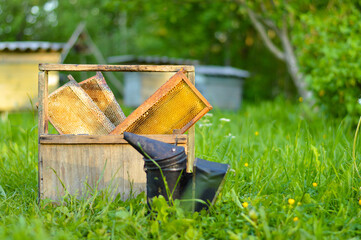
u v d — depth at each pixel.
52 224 2.59
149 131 3.14
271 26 10.04
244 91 21.14
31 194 3.46
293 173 3.51
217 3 13.69
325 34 6.52
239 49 20.97
